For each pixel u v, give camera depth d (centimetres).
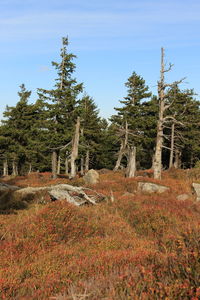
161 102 2648
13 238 802
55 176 3225
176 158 5100
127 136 4738
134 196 1459
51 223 843
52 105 3180
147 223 964
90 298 402
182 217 1059
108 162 6334
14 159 4997
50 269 582
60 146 3228
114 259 580
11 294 475
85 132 4988
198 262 394
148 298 364
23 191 1645
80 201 1423
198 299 333
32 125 4634
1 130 4628
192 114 4738
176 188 1933
